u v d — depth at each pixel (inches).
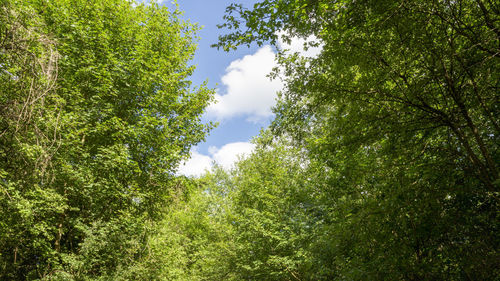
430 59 231.3
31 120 218.8
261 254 575.2
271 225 561.3
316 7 205.8
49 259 363.3
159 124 508.1
